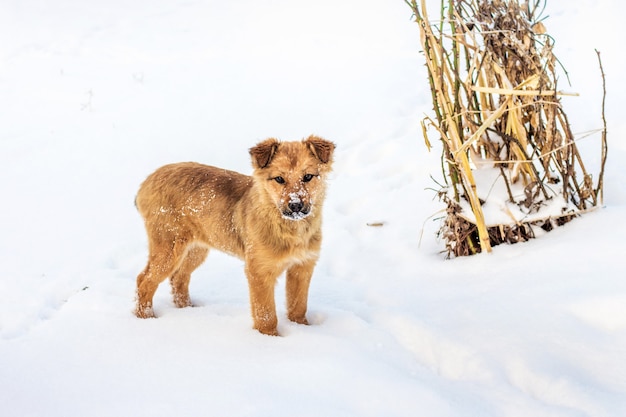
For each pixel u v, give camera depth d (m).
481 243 4.45
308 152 3.95
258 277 3.84
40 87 8.84
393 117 7.47
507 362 3.15
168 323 3.86
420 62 8.91
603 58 7.74
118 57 10.11
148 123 7.57
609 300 3.38
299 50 9.88
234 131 7.31
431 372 3.25
